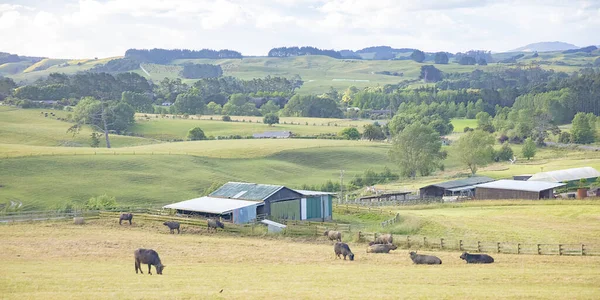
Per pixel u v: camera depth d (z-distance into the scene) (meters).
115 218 67.19
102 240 53.25
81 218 64.56
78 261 42.84
